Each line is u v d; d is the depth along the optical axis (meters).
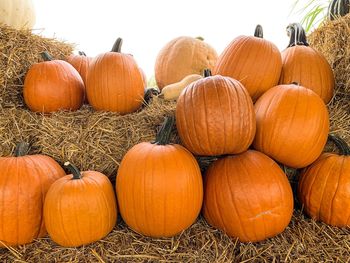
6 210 0.86
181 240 0.90
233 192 0.87
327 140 1.06
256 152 0.94
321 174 0.96
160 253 0.86
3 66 1.11
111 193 0.89
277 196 0.88
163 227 0.85
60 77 1.11
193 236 0.91
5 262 0.88
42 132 1.02
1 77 1.11
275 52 1.07
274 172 0.90
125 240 0.90
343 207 0.93
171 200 0.82
